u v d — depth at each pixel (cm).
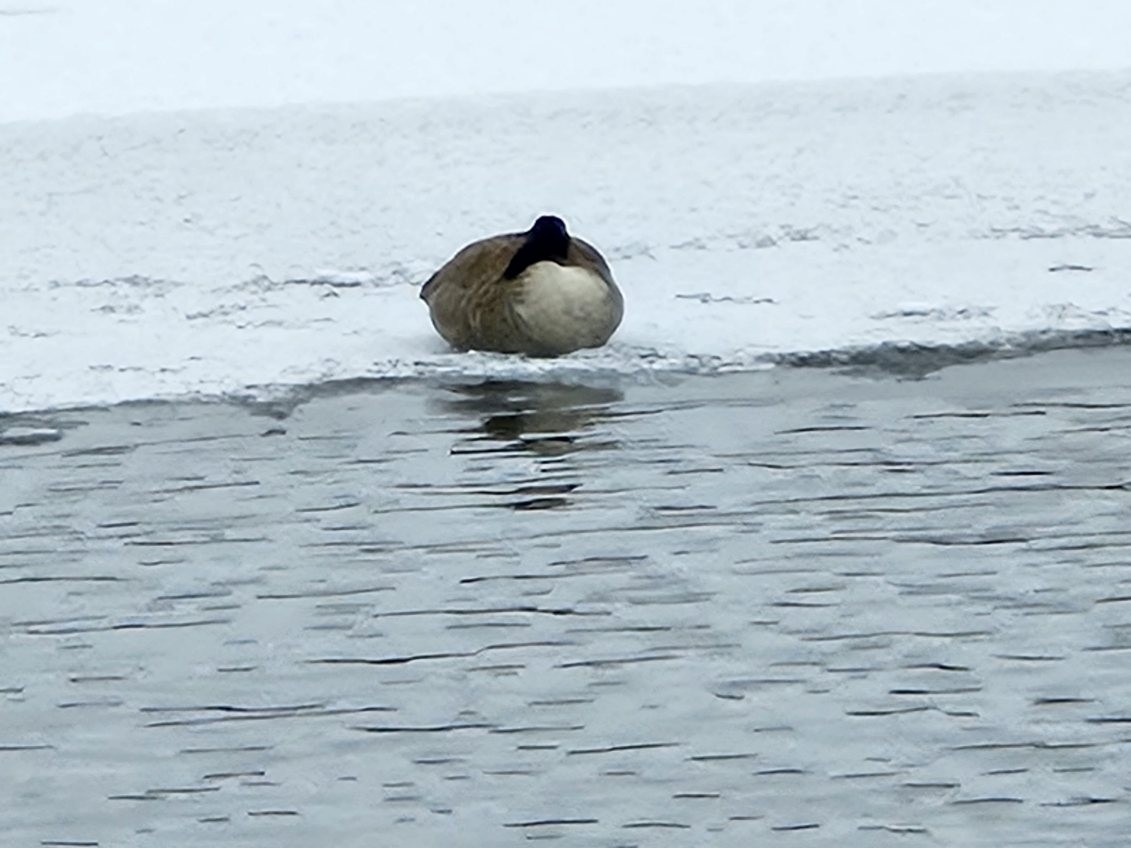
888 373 2398
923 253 2903
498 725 1555
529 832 1405
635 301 2708
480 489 2041
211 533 1947
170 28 4391
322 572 1847
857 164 3209
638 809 1434
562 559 1859
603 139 3322
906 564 1838
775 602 1761
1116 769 1476
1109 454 2117
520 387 2362
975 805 1431
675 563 1845
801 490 2023
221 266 2922
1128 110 3381
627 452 2136
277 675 1644
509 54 4091
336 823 1423
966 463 2094
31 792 1473
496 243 2522
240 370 2447
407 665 1656
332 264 2931
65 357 2522
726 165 3225
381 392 2356
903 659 1648
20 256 2977
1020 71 3544
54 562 1884
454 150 3294
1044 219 3017
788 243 2970
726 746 1517
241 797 1462
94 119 3403
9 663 1678
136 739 1550
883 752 1505
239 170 3241
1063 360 2439
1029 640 1678
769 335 2536
